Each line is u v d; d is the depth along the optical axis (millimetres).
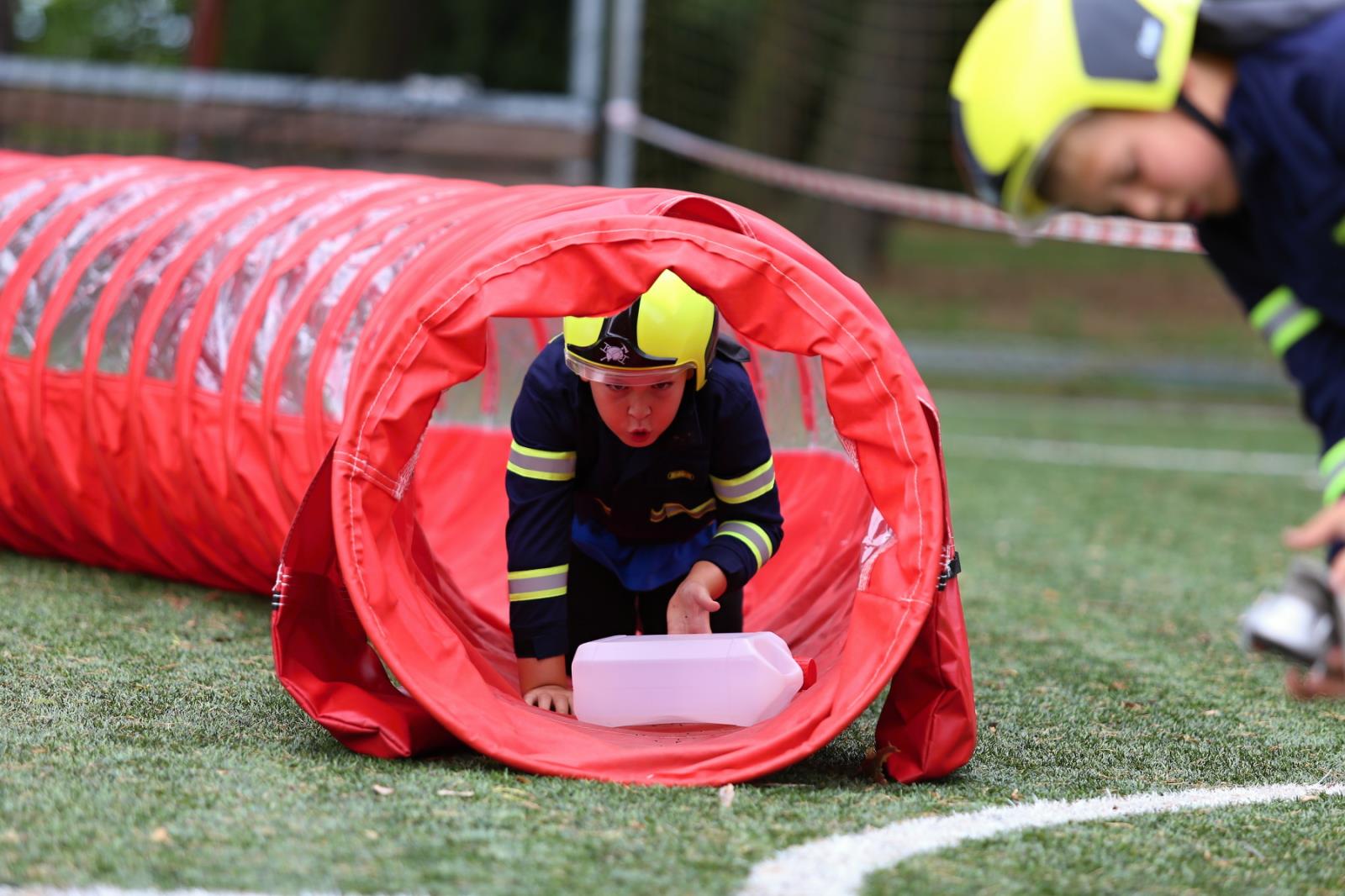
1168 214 5965
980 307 63281
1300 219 6043
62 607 12969
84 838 7160
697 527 10969
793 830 7730
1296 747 10352
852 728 10453
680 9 64688
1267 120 5859
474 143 36312
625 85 33031
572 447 10156
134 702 9898
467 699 8742
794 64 60969
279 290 12922
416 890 6656
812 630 11008
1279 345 6672
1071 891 7066
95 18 74312
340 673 9242
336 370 11938
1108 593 16906
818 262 9227
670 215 9516
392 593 8672
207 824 7430
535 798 8070
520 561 10086
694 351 9336
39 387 14156
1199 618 15633
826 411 12484
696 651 9617
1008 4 5910
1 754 8508
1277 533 22016
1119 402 45438
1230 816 8523
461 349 8828
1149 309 63719
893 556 8688
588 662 9633
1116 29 5719
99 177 16547
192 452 12867
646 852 7270
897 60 58312
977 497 24750
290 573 8750
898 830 7832
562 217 8961
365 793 8031
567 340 9414
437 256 10883
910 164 60312
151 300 13695
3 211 16109
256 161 37750
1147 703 11680
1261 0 6020
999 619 15117
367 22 57875
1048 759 9789
